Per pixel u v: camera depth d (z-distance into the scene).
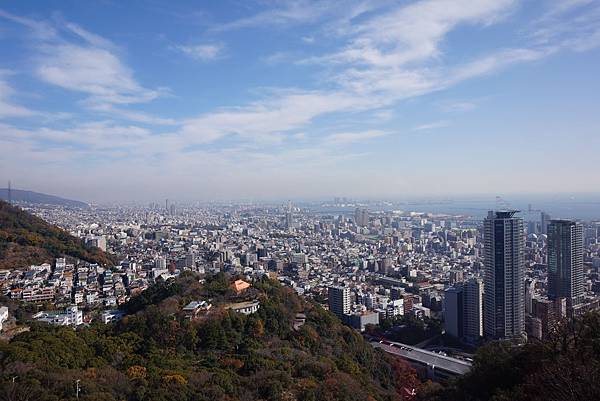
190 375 96.50
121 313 178.88
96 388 85.12
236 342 124.75
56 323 159.00
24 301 190.88
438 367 164.75
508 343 108.88
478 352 108.69
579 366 56.03
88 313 188.50
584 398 50.81
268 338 132.62
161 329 123.38
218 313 135.00
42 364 91.81
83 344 110.44
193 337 121.44
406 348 189.12
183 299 151.12
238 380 97.81
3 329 146.38
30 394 78.19
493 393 83.25
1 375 83.75
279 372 102.50
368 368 144.50
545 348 81.94
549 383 57.53
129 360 105.88
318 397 94.75
